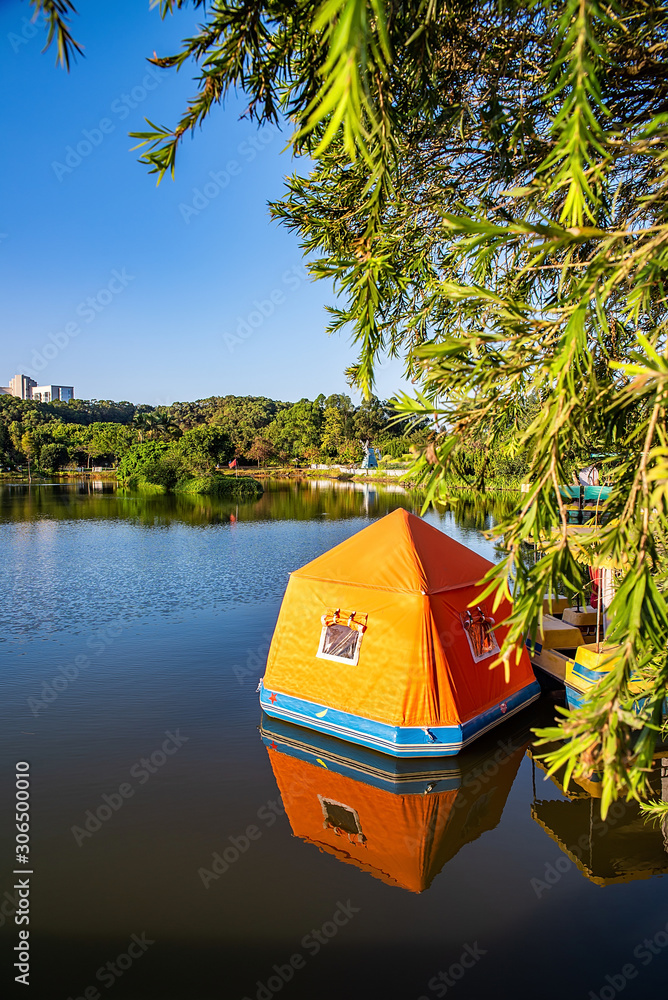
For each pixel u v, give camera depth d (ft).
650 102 10.11
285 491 187.73
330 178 13.34
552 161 6.55
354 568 27.81
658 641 6.32
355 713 25.32
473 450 9.55
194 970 13.99
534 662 32.68
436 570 27.27
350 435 305.73
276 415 409.49
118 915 15.92
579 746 6.32
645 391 6.38
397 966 14.06
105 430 294.87
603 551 6.77
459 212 11.99
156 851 18.62
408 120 10.18
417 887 16.93
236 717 28.58
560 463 6.98
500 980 13.61
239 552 74.43
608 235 6.50
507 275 11.37
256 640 40.50
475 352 7.62
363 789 22.27
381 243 11.75
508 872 17.63
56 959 14.33
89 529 97.14
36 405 350.02
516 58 10.27
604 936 14.99
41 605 49.75
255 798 21.71
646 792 6.59
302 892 16.78
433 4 7.95
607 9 7.36
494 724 26.23
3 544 81.25
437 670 24.62
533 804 21.27
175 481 194.49
